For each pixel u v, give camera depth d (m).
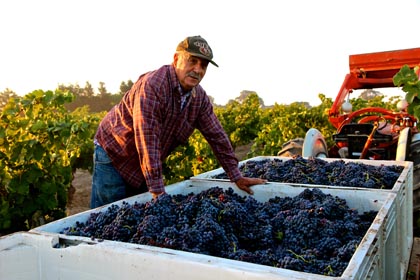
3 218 4.88
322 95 13.15
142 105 3.12
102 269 1.91
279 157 5.44
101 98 83.06
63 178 5.71
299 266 2.03
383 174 4.00
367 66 6.49
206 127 3.77
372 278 1.94
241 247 2.52
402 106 5.65
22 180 4.92
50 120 5.56
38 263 2.05
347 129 5.82
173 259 1.76
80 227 2.50
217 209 2.56
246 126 14.23
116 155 3.66
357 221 2.81
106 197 3.84
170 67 3.32
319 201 3.08
